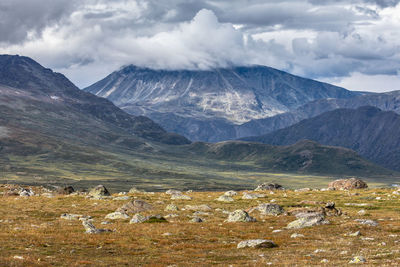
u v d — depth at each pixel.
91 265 30.72
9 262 29.34
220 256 34.81
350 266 27.72
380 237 42.31
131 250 38.16
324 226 51.91
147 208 71.56
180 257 34.78
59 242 40.22
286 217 61.31
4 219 57.50
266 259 32.47
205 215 64.69
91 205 78.00
